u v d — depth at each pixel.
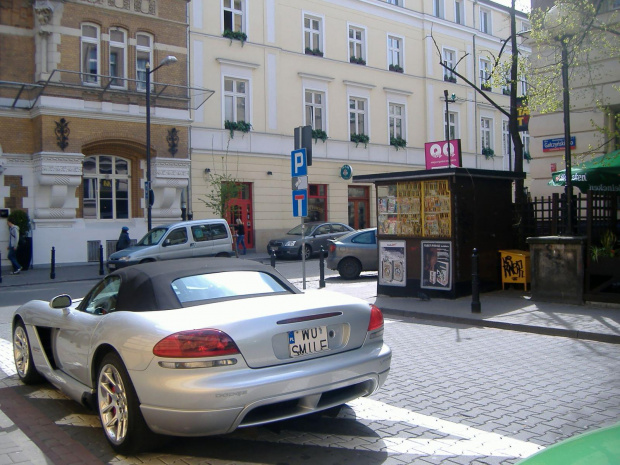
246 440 4.59
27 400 5.73
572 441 2.36
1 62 20.42
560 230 11.18
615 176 11.80
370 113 30.98
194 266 4.95
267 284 4.99
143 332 4.02
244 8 26.44
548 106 12.80
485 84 15.36
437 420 5.02
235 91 26.23
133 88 22.25
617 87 12.88
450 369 6.78
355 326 4.52
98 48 21.52
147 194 20.09
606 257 10.16
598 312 9.68
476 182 11.98
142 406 3.93
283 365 4.06
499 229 12.52
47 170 20.19
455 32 34.81
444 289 11.59
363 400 5.62
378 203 12.58
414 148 32.94
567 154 10.68
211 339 3.84
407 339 8.61
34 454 4.35
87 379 4.76
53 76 20.28
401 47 32.50
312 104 28.97
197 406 3.74
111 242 22.47
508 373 6.56
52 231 21.08
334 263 16.44
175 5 23.30
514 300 11.17
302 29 28.34
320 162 28.94
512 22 14.64
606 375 6.41
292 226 27.95
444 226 11.60
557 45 11.98
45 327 5.70
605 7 13.48
